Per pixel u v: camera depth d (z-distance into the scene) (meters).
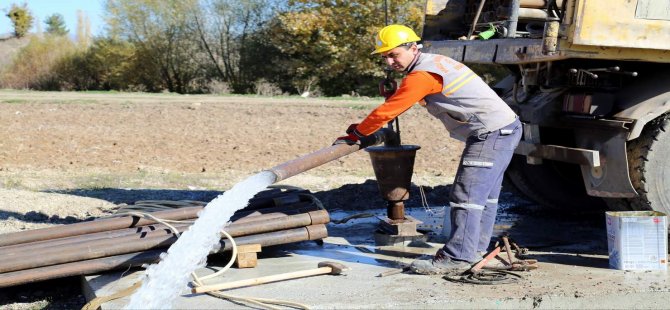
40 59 40.91
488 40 6.13
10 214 7.64
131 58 40.19
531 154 6.03
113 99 24.16
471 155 5.07
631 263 5.32
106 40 40.19
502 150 5.06
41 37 42.34
